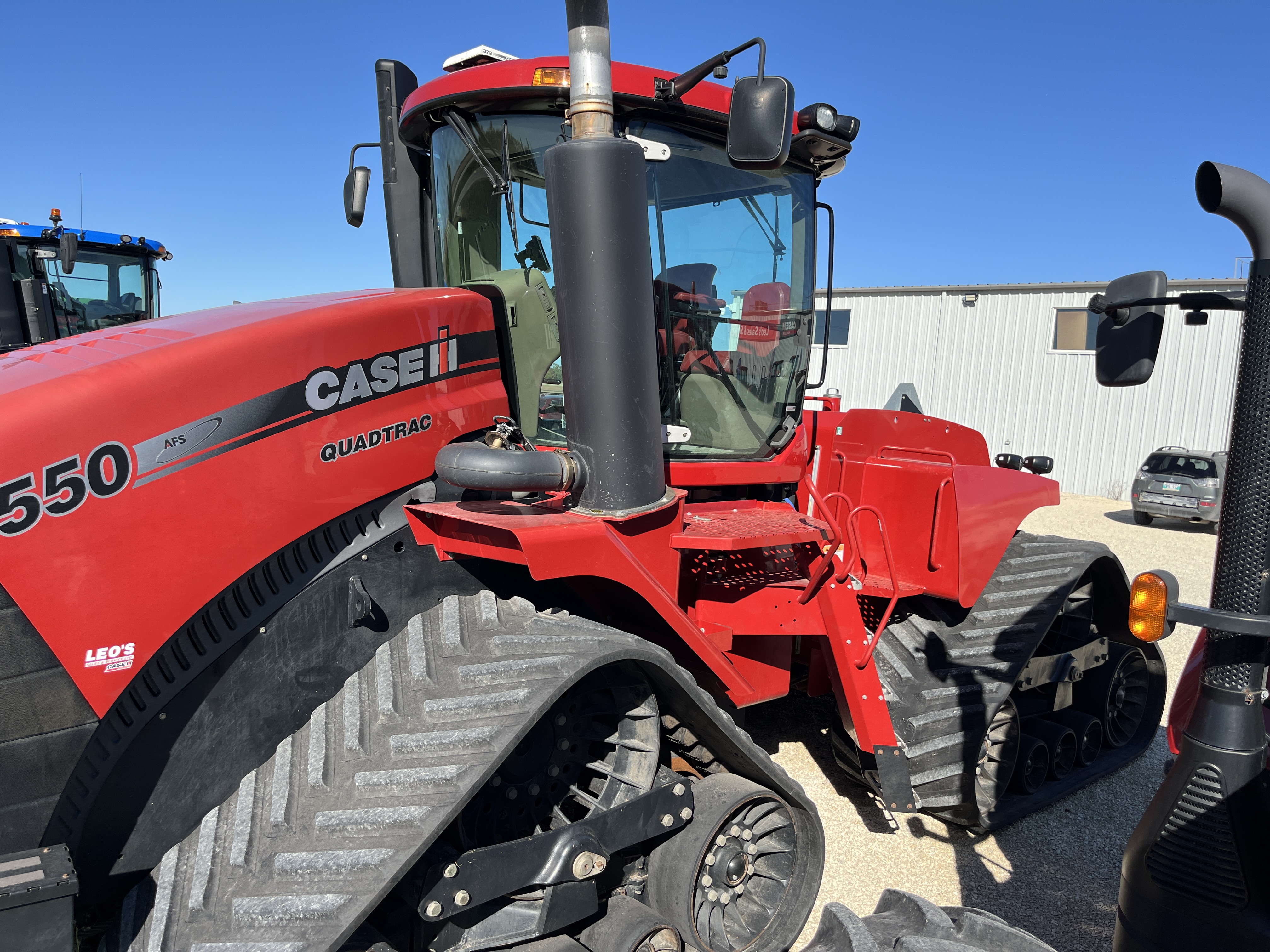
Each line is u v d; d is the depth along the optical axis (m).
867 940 1.72
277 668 2.13
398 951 2.12
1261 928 1.79
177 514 1.95
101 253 9.78
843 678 3.21
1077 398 15.56
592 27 2.26
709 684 2.95
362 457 2.31
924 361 17.17
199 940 1.73
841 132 3.13
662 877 2.49
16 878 1.63
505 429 2.57
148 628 1.91
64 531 1.79
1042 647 4.29
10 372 1.99
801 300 3.44
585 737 2.42
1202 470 11.80
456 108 2.75
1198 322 1.97
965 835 3.68
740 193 3.12
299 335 2.19
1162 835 1.95
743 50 2.47
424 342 2.48
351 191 3.50
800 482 3.64
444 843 2.13
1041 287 15.84
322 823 1.87
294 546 2.18
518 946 2.23
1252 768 1.85
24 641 1.76
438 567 2.44
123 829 1.93
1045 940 2.98
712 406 3.20
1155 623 1.98
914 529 3.81
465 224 2.90
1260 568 1.83
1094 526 12.29
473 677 2.16
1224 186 1.80
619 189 2.26
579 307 2.30
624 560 2.36
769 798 2.61
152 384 1.93
